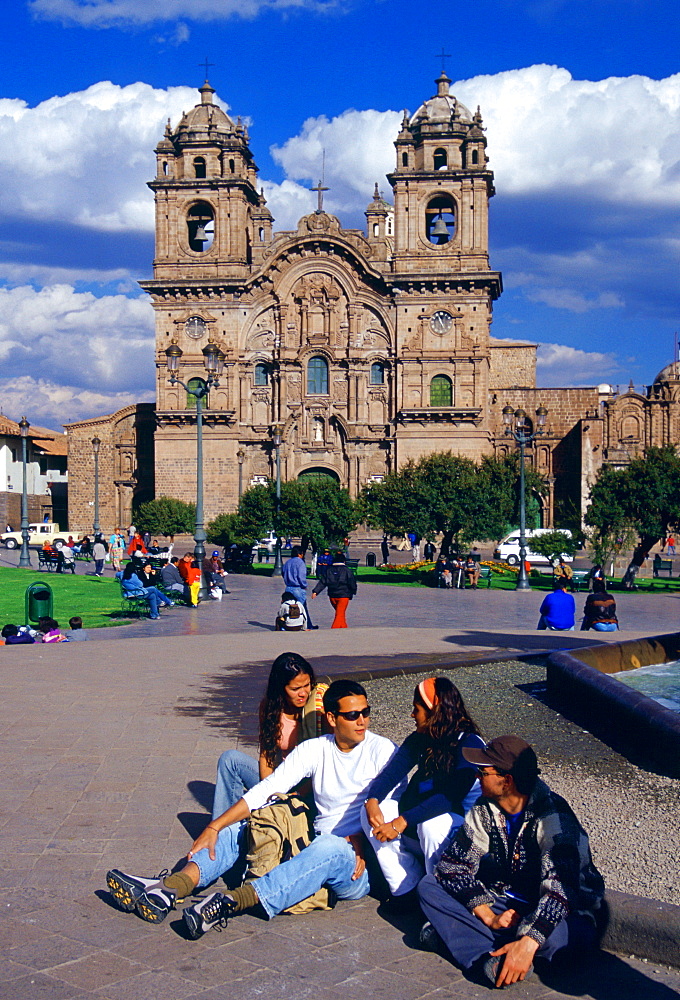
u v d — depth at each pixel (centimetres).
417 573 5725
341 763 772
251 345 8338
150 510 7750
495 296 8550
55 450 11125
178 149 8400
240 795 855
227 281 8175
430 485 5691
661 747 1113
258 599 3934
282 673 823
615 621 2589
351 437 8156
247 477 8312
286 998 605
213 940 683
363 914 738
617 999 613
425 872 728
